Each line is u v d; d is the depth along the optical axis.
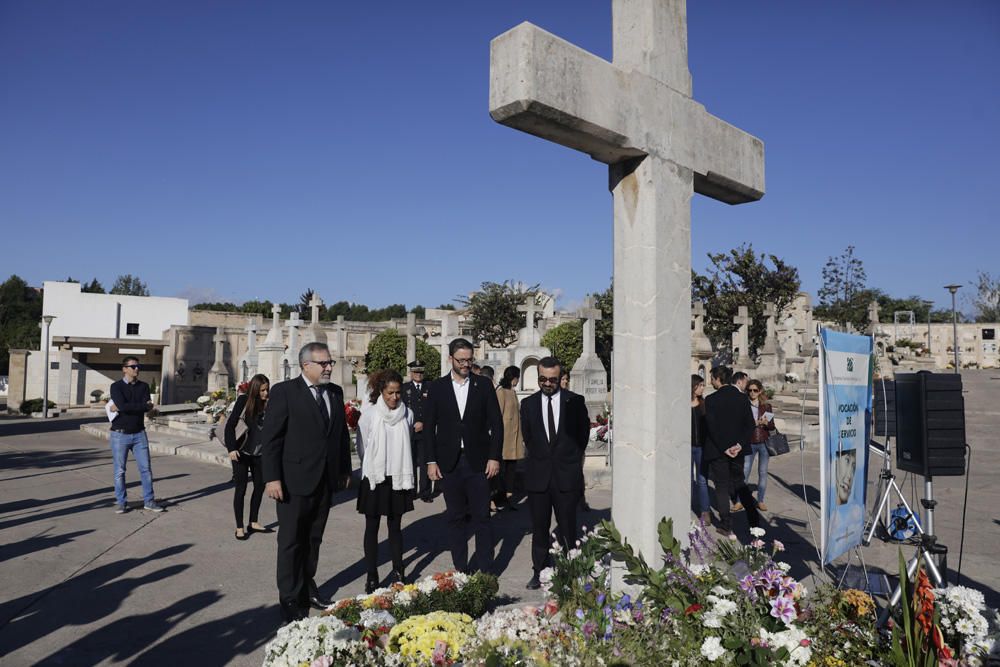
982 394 24.56
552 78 2.86
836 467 3.96
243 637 4.22
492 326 40.94
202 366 37.09
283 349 23.02
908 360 32.97
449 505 5.32
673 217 3.54
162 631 4.31
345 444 4.98
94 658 3.89
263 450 4.58
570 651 2.82
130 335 44.38
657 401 3.39
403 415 5.28
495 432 5.36
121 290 83.69
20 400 34.22
